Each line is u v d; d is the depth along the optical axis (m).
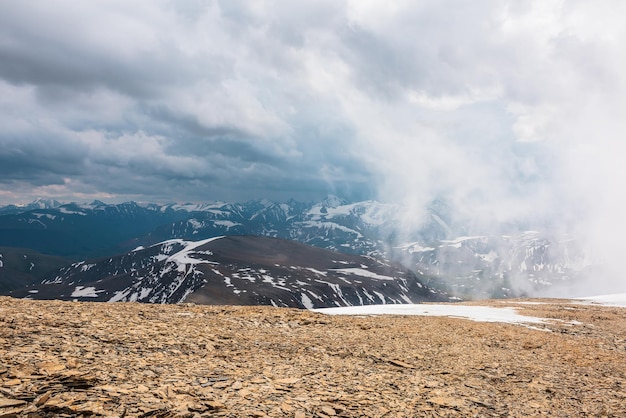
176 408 7.64
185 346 12.41
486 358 16.34
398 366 13.71
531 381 13.67
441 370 13.85
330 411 8.60
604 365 16.97
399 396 10.40
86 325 13.16
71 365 9.12
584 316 32.12
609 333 25.58
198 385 9.11
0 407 6.71
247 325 17.30
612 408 11.48
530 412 10.56
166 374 9.59
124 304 19.61
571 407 11.35
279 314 20.73
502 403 11.03
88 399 7.48
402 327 21.45
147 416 7.21
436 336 19.98
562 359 17.47
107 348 10.96
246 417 7.70
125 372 9.27
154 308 19.00
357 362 13.51
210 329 15.36
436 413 9.53
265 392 9.23
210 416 7.54
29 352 9.61
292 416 8.03
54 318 13.54
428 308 35.81
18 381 7.85
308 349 14.42
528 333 23.12
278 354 13.21
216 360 11.42
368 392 10.35
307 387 10.05
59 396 7.45
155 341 12.43
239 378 10.02
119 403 7.53
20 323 12.16
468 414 9.80
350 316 24.25
